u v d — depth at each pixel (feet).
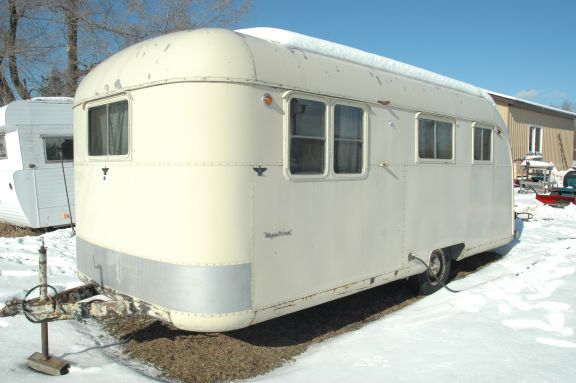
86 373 12.00
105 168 13.94
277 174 12.46
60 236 30.19
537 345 13.43
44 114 31.37
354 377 12.04
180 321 11.78
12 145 31.07
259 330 15.87
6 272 21.33
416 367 12.50
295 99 12.85
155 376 12.45
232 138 11.62
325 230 13.79
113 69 13.73
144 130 12.43
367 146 15.10
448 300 17.89
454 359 12.80
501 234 23.72
